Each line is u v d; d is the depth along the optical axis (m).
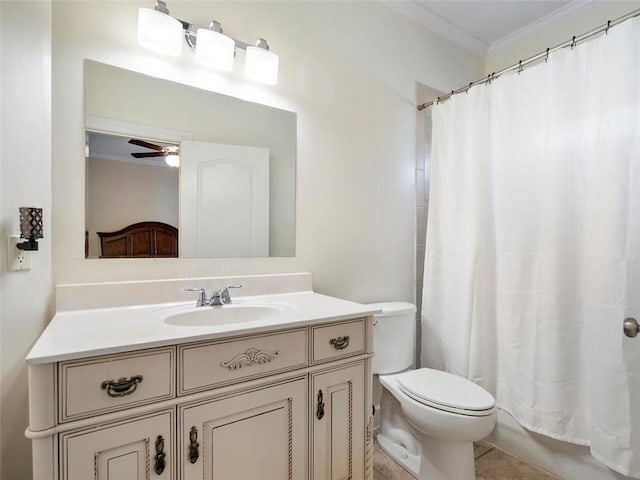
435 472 1.41
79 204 1.17
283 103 1.60
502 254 1.64
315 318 1.11
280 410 1.04
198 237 1.40
